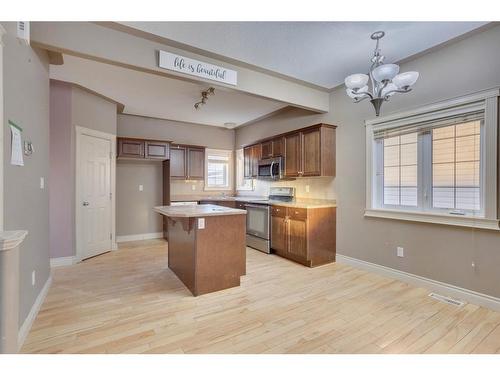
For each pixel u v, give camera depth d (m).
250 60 2.88
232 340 1.92
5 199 1.65
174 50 2.57
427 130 2.88
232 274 2.91
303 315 2.29
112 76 3.40
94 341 1.90
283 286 2.95
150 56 2.44
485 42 2.38
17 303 1.47
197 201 5.63
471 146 2.54
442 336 1.97
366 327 2.10
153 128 5.50
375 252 3.37
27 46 2.07
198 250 2.70
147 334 1.99
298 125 4.57
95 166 4.13
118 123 5.12
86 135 3.95
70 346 1.84
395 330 2.06
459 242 2.59
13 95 1.79
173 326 2.11
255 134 5.82
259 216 4.60
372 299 2.60
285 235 4.02
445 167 2.74
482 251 2.43
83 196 3.91
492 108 2.34
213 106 4.68
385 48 2.66
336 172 3.87
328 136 3.80
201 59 2.73
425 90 2.82
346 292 2.78
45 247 2.69
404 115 3.01
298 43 2.54
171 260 3.48
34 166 2.27
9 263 1.38
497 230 2.33
